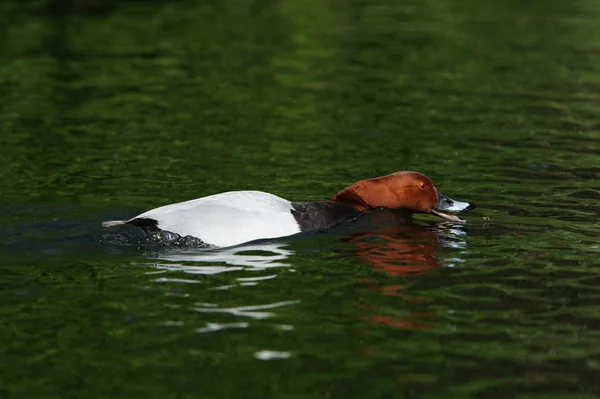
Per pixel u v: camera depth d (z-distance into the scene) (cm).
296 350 970
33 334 1005
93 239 1312
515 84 2458
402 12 3522
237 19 3359
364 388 891
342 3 3700
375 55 2823
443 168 1762
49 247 1278
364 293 1127
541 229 1397
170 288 1134
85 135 1995
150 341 990
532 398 874
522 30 3153
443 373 922
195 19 3347
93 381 905
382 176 1614
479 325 1034
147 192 1588
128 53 2816
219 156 1844
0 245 1282
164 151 1878
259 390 888
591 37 3017
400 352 968
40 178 1662
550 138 1964
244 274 1191
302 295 1119
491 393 884
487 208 1519
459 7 3606
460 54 2820
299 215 1385
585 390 890
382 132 2034
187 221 1301
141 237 1302
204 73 2591
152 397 874
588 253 1276
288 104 2284
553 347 980
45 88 2414
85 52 2823
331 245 1317
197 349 972
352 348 976
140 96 2347
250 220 1328
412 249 1302
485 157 1833
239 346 978
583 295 1120
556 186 1634
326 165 1788
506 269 1213
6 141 1936
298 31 3170
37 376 915
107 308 1073
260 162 1805
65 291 1122
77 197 1541
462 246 1318
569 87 2412
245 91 2408
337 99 2330
